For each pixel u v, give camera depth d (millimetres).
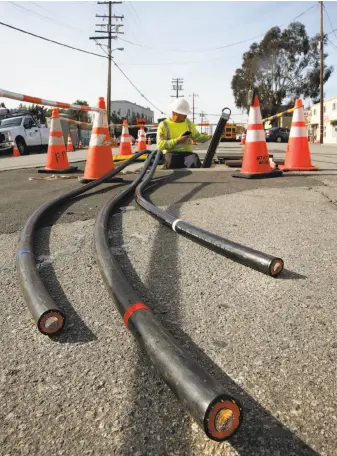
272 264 1952
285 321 1568
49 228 2969
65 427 1072
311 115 53688
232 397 935
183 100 6613
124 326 1551
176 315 1633
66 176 6191
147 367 1302
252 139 5176
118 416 1101
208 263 2176
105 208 3232
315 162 8086
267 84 56125
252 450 980
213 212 3322
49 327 1478
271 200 3742
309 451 977
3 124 17047
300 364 1305
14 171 7469
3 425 1085
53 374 1286
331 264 2123
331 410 1104
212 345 1418
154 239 2613
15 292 1896
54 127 6969
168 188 4547
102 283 1958
